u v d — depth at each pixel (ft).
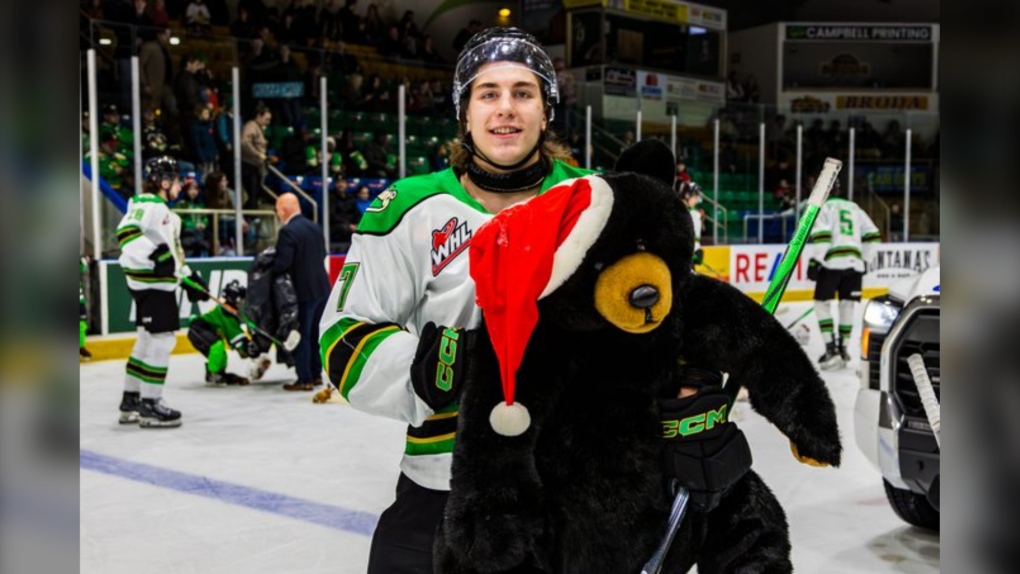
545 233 5.54
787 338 6.21
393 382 6.16
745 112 58.29
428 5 71.72
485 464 5.65
